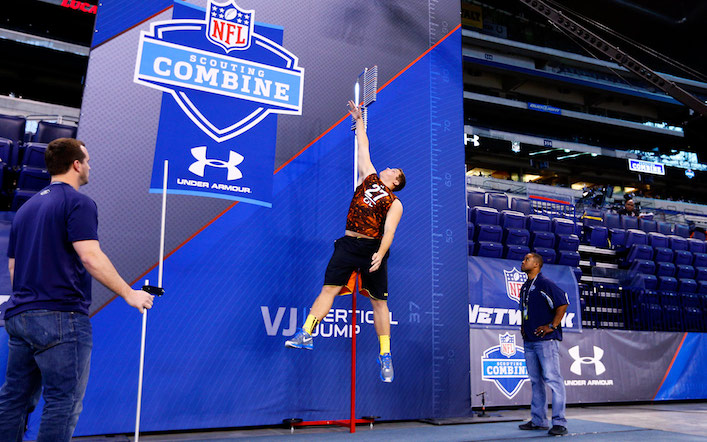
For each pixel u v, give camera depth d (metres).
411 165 4.37
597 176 26.44
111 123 3.48
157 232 3.47
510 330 5.30
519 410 5.22
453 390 4.13
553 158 24.47
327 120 4.16
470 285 5.38
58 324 1.80
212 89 3.83
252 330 3.60
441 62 4.75
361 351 3.90
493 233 7.23
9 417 1.82
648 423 4.16
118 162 3.45
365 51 4.44
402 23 4.66
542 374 3.84
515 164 25.02
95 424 3.09
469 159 24.34
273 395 3.56
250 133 3.88
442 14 4.89
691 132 27.67
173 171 3.59
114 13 3.64
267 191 3.85
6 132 5.97
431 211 4.36
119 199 3.41
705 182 26.73
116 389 3.18
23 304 1.81
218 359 3.47
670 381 6.02
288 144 3.99
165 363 3.33
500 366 5.14
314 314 3.22
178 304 3.44
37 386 1.92
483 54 22.67
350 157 4.17
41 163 5.30
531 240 7.70
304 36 4.23
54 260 1.86
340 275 3.28
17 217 1.99
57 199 1.92
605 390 5.61
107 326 3.23
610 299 6.74
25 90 19.12
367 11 4.54
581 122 25.03
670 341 6.16
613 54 9.53
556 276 5.85
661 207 19.55
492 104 22.81
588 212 11.09
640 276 8.05
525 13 24.20
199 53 3.84
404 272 4.14
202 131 3.74
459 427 3.76
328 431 3.51
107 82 3.53
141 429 3.18
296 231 3.88
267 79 4.02
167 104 3.67
